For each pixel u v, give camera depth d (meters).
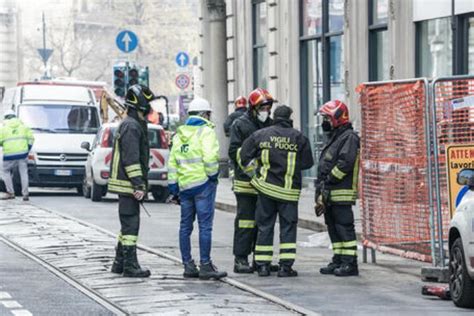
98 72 156.50
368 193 20.77
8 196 37.81
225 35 49.94
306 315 14.88
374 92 20.25
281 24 41.41
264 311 15.27
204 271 18.61
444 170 18.30
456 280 15.73
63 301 16.16
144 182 18.66
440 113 18.19
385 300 16.38
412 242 19.12
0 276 18.75
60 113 42.88
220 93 49.72
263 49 44.38
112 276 18.78
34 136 41.03
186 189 18.52
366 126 20.70
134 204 18.67
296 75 40.38
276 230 28.31
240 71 46.19
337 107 19.16
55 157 40.44
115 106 50.47
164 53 153.25
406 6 31.77
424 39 31.20
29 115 42.75
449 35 29.84
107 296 16.64
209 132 18.61
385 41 33.88
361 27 34.78
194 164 18.52
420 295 16.91
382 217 20.22
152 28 153.25
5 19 149.00
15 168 39.28
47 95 43.59
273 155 18.95
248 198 19.53
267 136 19.02
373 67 34.56
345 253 19.12
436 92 18.17
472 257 15.04
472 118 18.25
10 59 149.25
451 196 17.77
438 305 15.90
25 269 19.69
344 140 19.03
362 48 34.75
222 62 49.88
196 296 16.62
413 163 18.86
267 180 18.95
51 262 20.59
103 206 35.00
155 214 32.66
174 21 153.62
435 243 18.34
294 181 19.00
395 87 19.36
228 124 28.31
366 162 20.77
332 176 18.97
